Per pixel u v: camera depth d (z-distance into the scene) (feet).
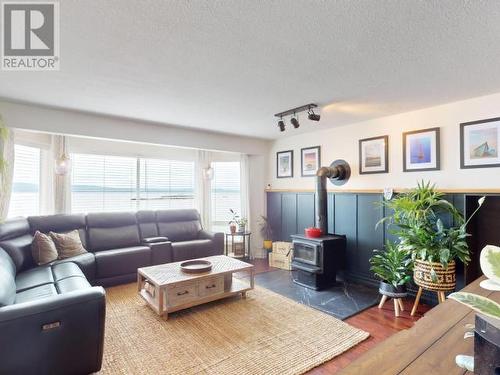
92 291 5.96
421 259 8.80
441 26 5.42
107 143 15.29
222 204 18.24
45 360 5.34
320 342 7.55
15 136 11.78
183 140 14.52
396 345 3.09
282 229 16.90
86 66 7.30
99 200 15.23
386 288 9.64
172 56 6.75
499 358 2.11
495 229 9.43
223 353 7.03
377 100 9.91
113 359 6.76
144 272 9.72
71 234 12.01
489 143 9.24
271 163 17.83
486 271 2.19
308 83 8.40
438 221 8.88
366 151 12.66
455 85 8.50
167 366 6.51
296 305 10.00
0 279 6.61
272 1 4.73
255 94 9.37
